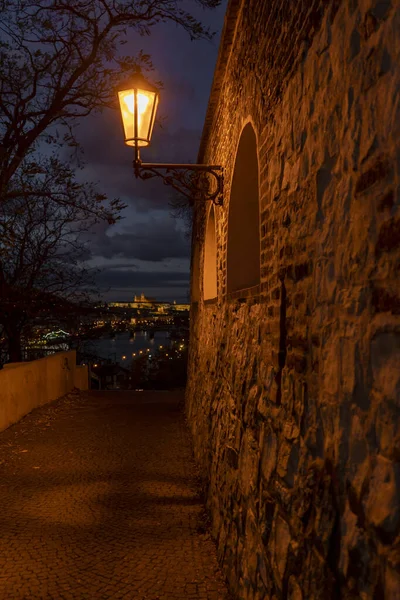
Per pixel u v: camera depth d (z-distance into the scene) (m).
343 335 1.69
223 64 4.99
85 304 12.88
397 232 1.32
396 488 1.28
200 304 7.89
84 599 3.06
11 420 8.69
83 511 4.63
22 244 10.58
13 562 3.57
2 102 7.67
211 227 7.13
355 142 1.62
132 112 4.82
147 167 4.97
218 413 4.75
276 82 2.79
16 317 12.12
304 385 2.15
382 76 1.42
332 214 1.84
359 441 1.53
